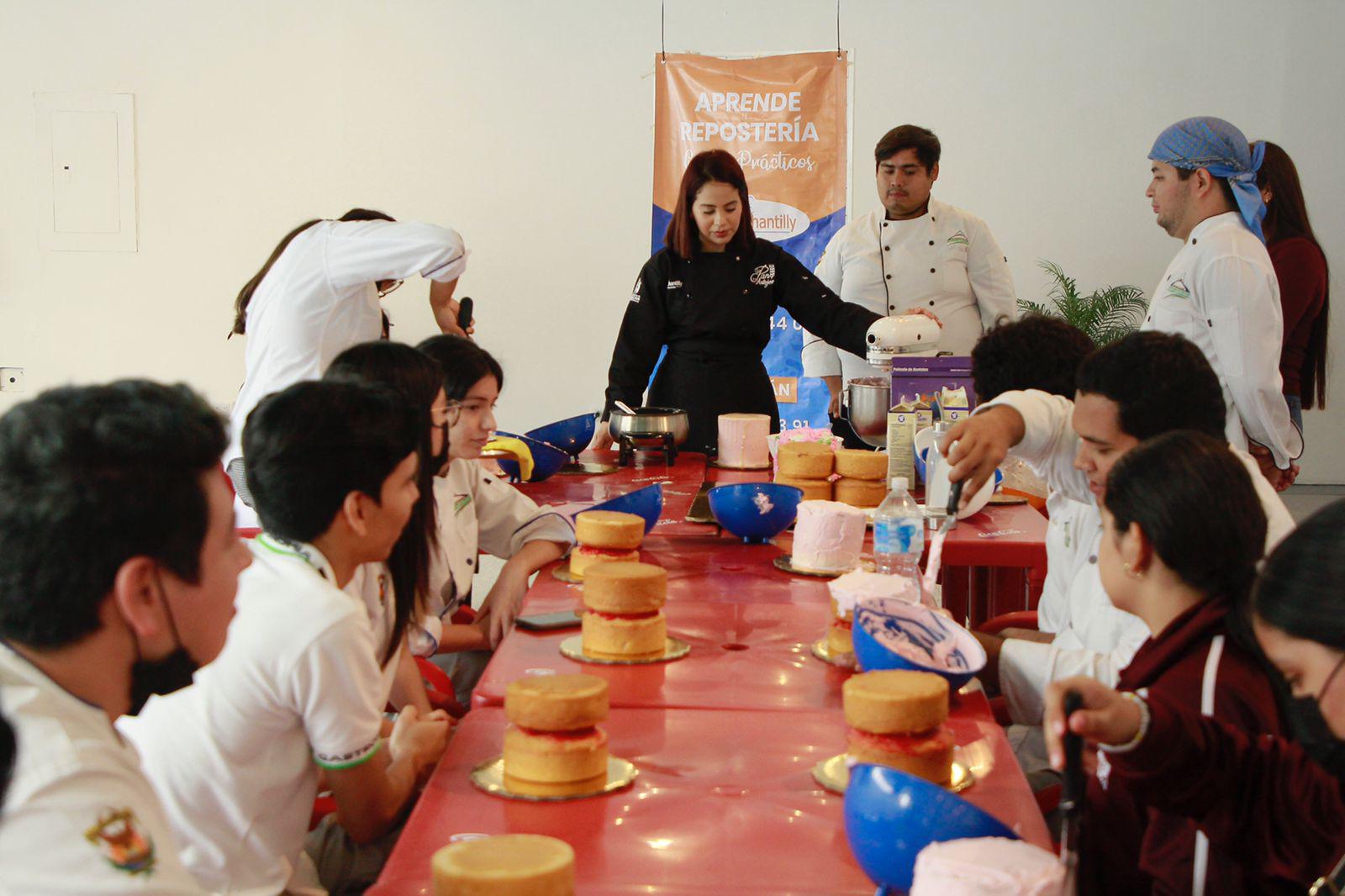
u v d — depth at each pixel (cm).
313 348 289
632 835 107
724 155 358
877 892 97
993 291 419
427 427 170
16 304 626
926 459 265
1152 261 591
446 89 608
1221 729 106
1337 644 94
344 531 139
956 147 591
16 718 81
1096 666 160
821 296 371
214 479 88
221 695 130
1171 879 118
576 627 171
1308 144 577
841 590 156
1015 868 85
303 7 605
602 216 612
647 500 225
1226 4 573
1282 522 156
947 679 138
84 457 81
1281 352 313
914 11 584
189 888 88
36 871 79
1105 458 160
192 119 614
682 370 375
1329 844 105
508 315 623
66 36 609
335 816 154
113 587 83
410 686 182
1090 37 580
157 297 626
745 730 132
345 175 616
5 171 616
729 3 593
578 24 601
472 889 86
